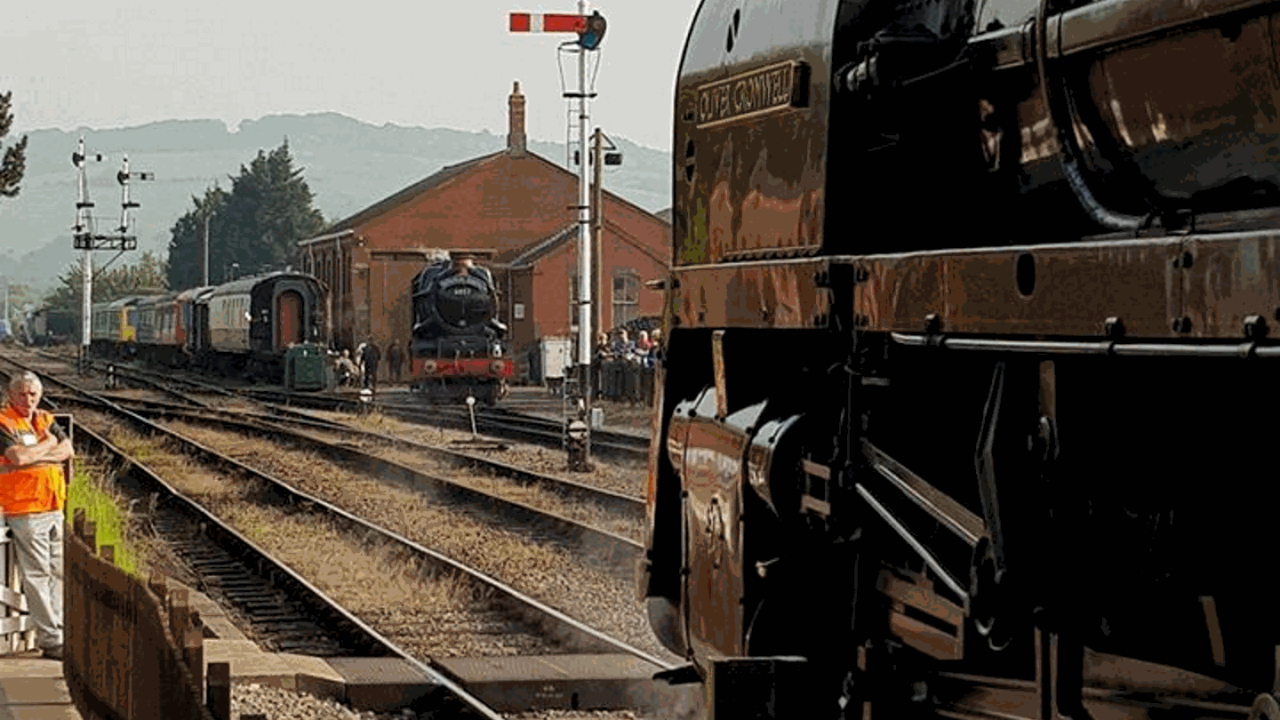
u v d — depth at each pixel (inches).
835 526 264.7
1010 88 250.8
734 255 306.8
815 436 277.0
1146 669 210.4
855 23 273.0
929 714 254.5
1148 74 209.6
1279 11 181.0
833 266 260.4
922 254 234.4
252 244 5108.3
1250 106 194.2
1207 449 201.2
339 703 419.2
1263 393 186.1
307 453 1237.7
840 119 271.3
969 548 240.2
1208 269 175.5
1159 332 183.2
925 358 249.6
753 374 300.2
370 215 3125.0
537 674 419.2
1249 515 195.3
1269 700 172.2
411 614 553.9
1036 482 217.8
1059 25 224.5
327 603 558.9
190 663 263.7
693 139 327.3
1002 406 223.8
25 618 488.1
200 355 2984.7
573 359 2094.0
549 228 3009.4
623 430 1381.6
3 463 480.1
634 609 545.6
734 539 289.3
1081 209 242.2
